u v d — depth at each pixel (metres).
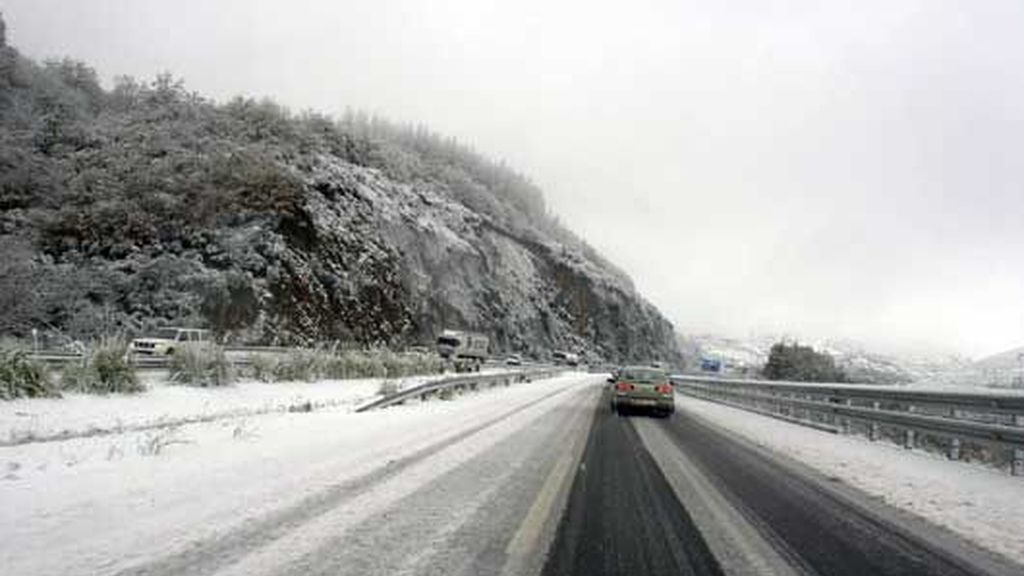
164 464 8.97
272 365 25.03
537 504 7.72
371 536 6.04
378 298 63.69
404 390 20.83
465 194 119.00
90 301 46.00
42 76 76.06
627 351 126.56
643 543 6.38
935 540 6.89
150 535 5.71
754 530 7.04
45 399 15.49
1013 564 6.11
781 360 72.06
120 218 53.00
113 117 77.12
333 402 20.67
